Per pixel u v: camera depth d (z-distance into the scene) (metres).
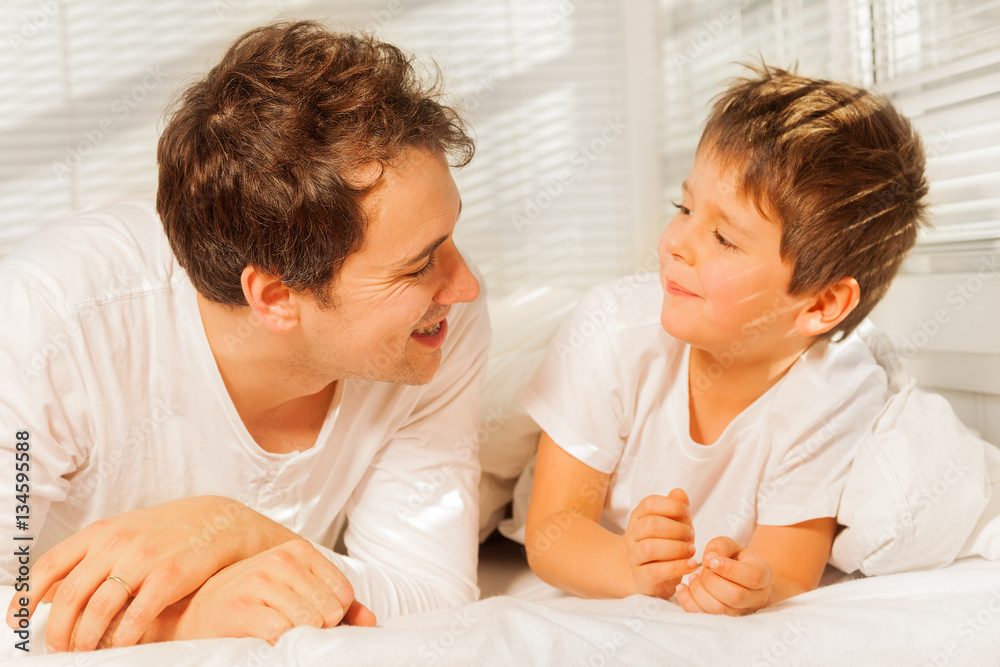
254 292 0.73
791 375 0.90
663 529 0.73
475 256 2.21
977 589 0.72
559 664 0.56
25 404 0.73
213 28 2.16
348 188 0.67
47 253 0.77
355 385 0.87
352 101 0.69
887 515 0.82
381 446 0.93
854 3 1.36
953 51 1.22
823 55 1.50
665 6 2.14
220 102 0.71
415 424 0.94
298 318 0.74
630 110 2.19
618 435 0.96
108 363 0.76
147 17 2.13
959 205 1.14
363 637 0.57
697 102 2.03
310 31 0.76
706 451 0.93
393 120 0.69
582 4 2.20
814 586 0.88
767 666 0.59
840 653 0.61
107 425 0.78
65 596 0.63
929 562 0.85
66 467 0.78
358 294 0.72
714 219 0.82
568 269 2.23
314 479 0.90
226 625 0.61
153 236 0.83
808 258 0.81
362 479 0.95
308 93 0.69
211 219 0.71
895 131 0.89
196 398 0.81
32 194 2.13
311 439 0.88
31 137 2.12
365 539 0.91
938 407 0.91
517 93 2.20
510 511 1.26
